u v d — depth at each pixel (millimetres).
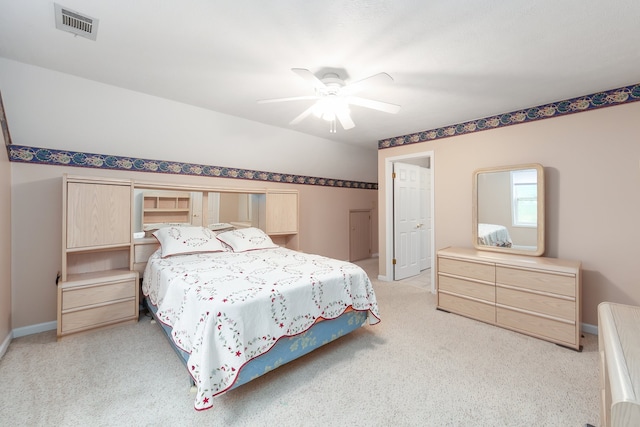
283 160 4312
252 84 2438
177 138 3180
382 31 1699
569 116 2771
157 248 3193
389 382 1915
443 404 1705
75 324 2498
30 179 2564
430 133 3844
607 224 2594
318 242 5168
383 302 3498
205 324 1597
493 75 2266
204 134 3291
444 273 3186
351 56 1978
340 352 2305
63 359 2152
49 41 1834
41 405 1661
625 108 2492
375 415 1617
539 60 2041
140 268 3086
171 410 1642
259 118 3328
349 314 2436
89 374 1973
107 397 1740
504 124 3182
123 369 2035
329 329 2262
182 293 1968
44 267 2650
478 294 2904
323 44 1841
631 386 688
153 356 2207
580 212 2725
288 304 1932
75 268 2789
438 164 3764
